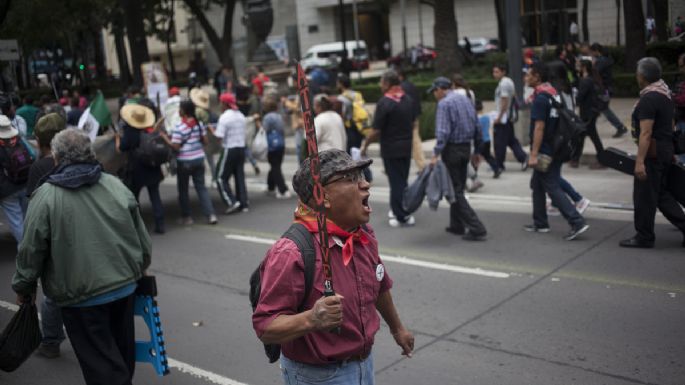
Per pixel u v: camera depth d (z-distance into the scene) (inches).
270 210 430.3
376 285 123.9
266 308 113.7
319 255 116.1
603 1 1082.7
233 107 419.8
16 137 303.4
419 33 1966.0
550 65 365.4
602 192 408.5
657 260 282.5
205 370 215.0
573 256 296.7
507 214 375.2
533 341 219.1
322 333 117.6
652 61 279.3
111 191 170.7
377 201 430.3
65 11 1192.2
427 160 554.9
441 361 211.0
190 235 382.9
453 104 320.5
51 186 165.0
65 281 163.9
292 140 716.7
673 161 289.3
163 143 370.9
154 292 173.8
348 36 2137.1
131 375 175.5
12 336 175.3
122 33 1631.4
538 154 314.5
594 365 200.1
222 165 420.8
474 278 280.2
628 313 234.2
